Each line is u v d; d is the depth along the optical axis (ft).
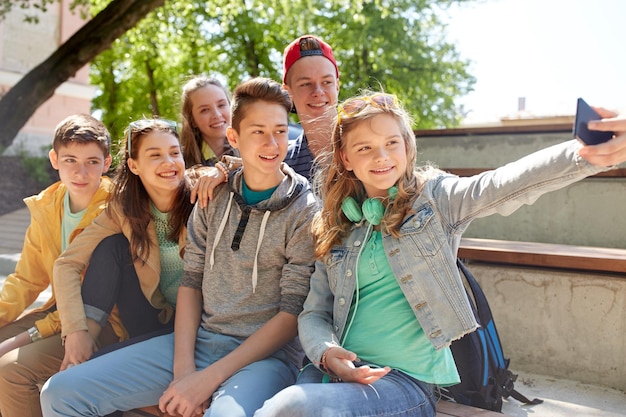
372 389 5.00
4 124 26.18
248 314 6.32
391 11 43.14
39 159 37.04
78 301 6.92
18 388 6.89
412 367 5.37
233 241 6.39
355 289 5.68
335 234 5.80
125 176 7.30
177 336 6.38
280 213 6.33
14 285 8.02
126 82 52.08
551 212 11.78
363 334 5.57
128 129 7.26
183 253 7.30
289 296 6.13
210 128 9.93
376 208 5.59
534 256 8.41
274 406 4.76
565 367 8.25
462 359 6.42
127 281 7.24
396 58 44.80
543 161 4.60
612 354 7.88
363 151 5.54
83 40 26.07
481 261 9.02
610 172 11.10
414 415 5.09
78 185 7.50
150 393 6.11
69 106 42.04
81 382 5.86
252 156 6.31
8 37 39.60
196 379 5.68
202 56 46.42
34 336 7.26
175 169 7.12
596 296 7.98
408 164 5.72
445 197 5.41
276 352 6.29
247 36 44.83
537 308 8.45
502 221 12.34
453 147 14.62
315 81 9.10
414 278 5.37
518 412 6.98
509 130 13.82
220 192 6.71
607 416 6.84
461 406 6.02
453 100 46.93
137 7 25.81
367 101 5.67
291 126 11.23
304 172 8.73
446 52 46.03
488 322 6.97
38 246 7.98
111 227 7.30
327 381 5.44
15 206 33.40
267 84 6.40
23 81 26.32
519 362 8.63
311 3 35.94
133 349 6.26
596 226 11.32
